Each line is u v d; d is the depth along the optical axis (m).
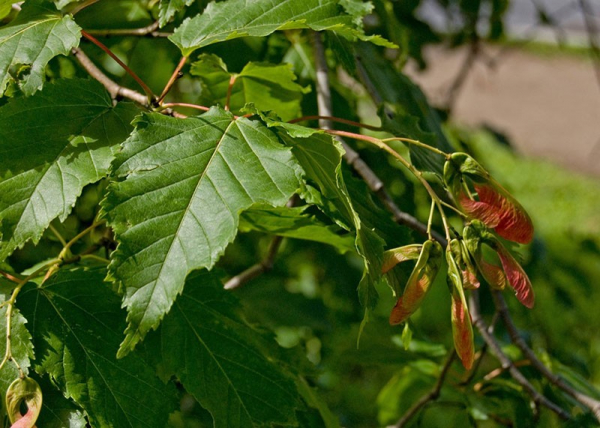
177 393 0.43
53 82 0.43
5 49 0.42
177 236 0.39
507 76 3.35
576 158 2.63
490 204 0.42
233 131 0.41
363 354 0.58
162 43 0.53
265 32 0.43
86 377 0.42
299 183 0.40
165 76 0.54
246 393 0.44
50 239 0.51
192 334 0.44
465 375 0.56
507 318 0.54
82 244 0.52
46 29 0.43
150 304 0.39
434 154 0.46
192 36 0.43
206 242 0.39
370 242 0.41
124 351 0.38
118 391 0.42
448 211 0.58
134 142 0.40
